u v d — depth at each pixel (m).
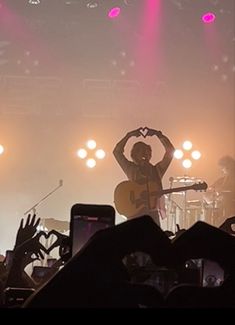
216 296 1.03
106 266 1.02
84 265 1.02
